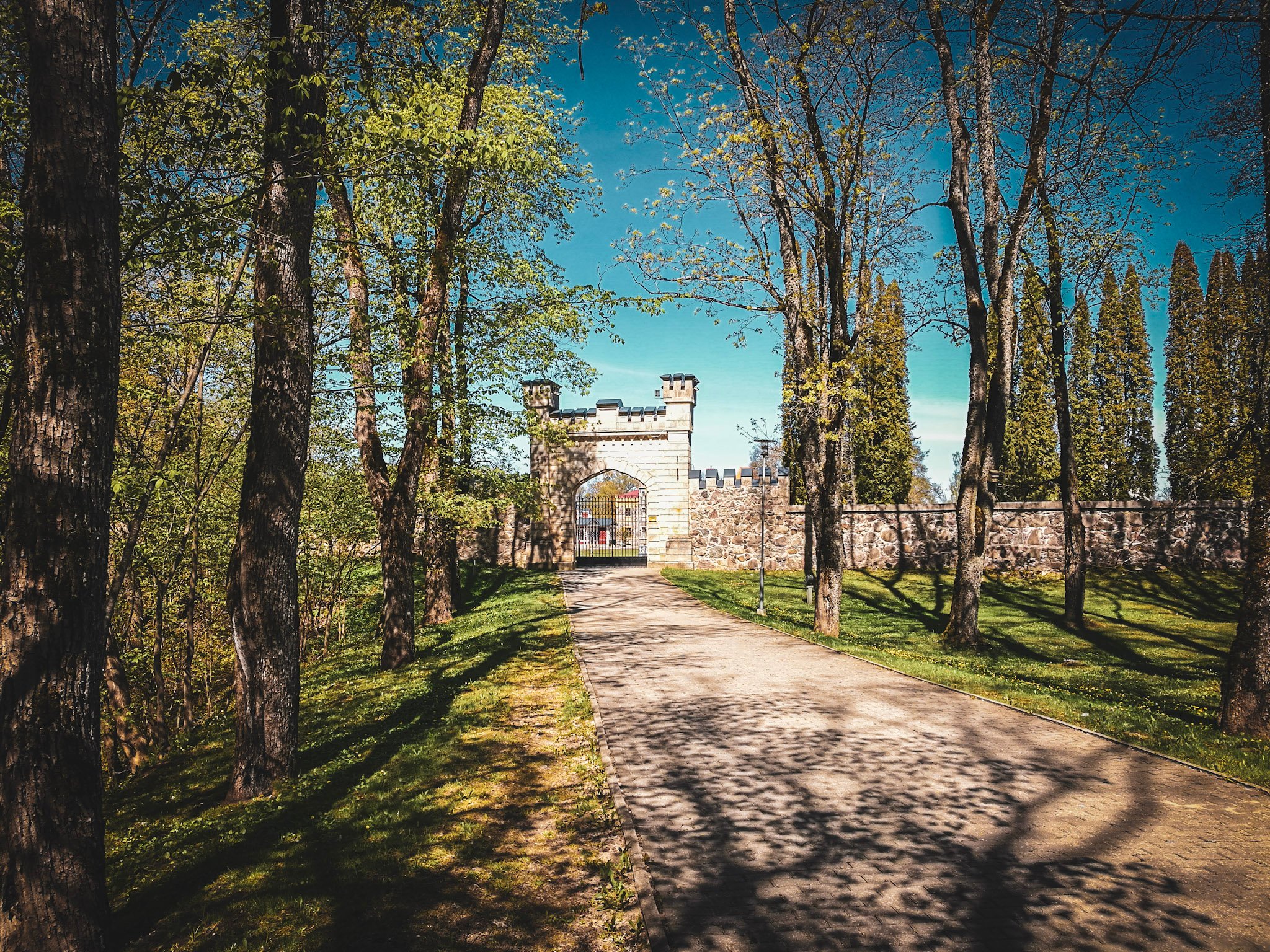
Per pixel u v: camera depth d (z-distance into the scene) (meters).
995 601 22.53
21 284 5.80
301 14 6.96
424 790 6.43
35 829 3.72
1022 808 5.93
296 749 7.24
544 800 6.16
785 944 4.05
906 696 9.61
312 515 15.08
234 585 7.03
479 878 4.83
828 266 14.59
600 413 31.08
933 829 5.53
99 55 4.12
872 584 25.58
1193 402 37.03
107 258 4.16
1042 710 8.84
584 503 34.66
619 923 4.28
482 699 9.55
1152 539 24.91
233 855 5.31
